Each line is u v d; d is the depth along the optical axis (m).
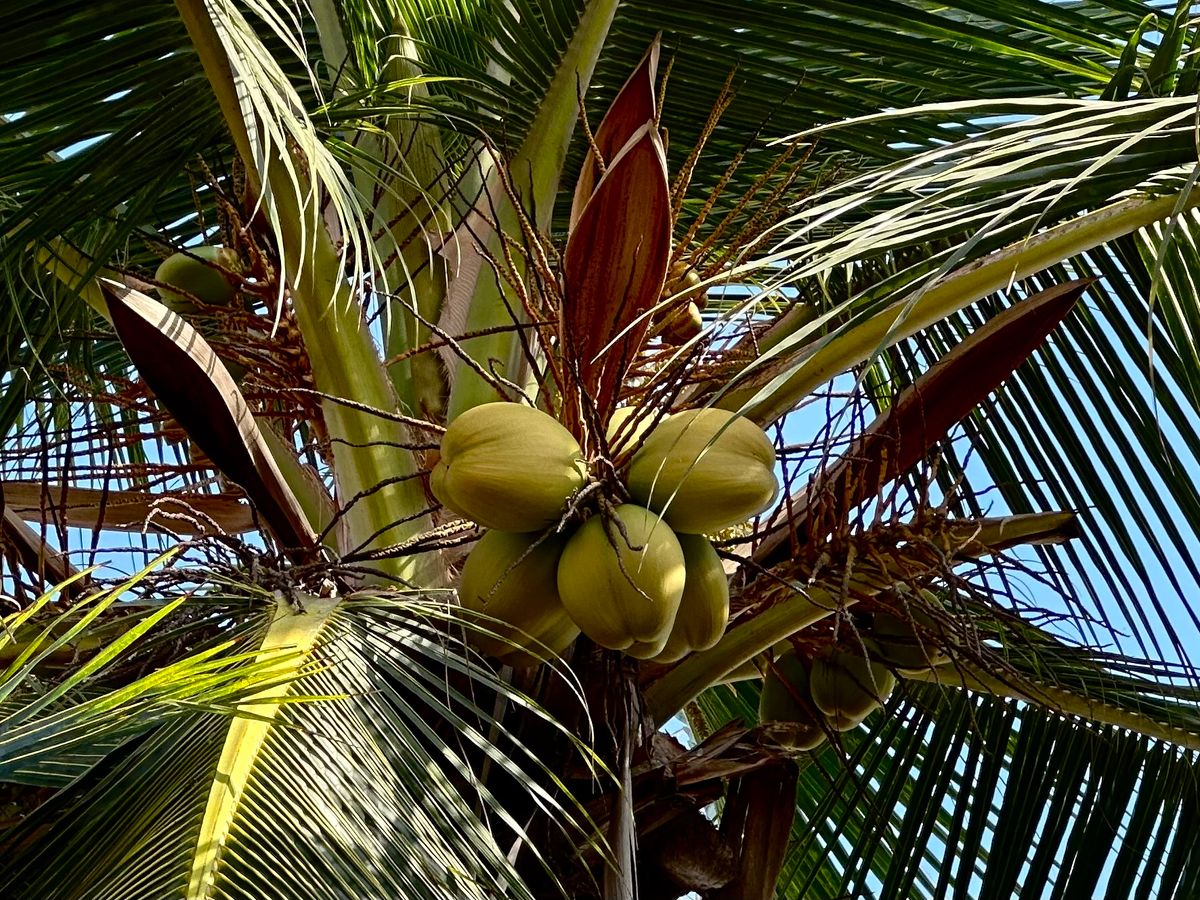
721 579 2.35
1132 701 3.28
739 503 2.28
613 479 2.26
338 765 1.92
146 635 2.26
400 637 2.21
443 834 1.93
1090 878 3.24
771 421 2.71
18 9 2.87
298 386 3.01
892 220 2.11
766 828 2.72
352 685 2.07
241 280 3.04
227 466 2.48
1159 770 3.32
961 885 3.28
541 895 2.32
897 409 2.73
